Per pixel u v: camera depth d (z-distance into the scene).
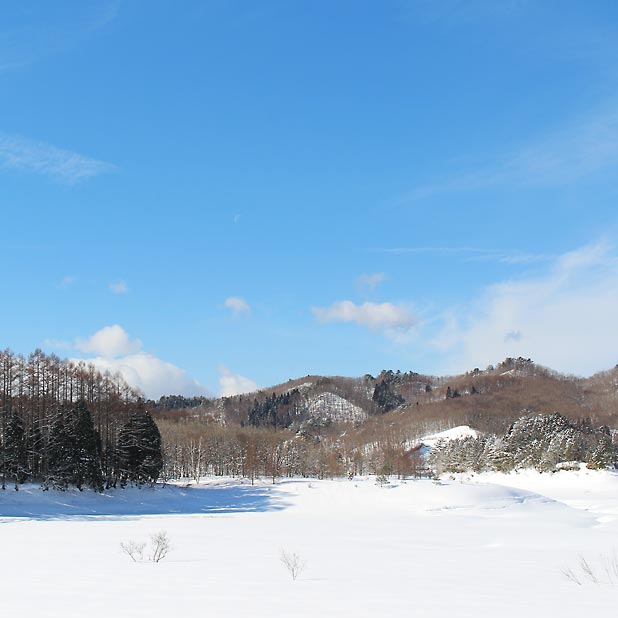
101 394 104.56
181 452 136.62
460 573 23.56
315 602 16.88
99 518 63.16
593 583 20.61
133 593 18.08
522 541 39.56
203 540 38.69
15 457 77.25
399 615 15.07
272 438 172.75
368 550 33.31
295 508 79.88
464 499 77.50
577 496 105.75
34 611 15.24
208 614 15.04
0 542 36.16
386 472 137.00
